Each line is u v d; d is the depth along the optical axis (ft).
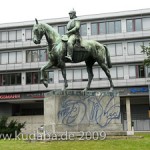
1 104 170.71
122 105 162.81
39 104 176.24
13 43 164.86
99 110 53.93
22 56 164.35
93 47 54.80
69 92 53.47
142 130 154.92
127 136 51.37
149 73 150.51
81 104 53.57
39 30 51.52
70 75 156.66
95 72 154.61
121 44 154.71
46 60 161.68
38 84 159.94
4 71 164.66
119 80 151.64
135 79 150.71
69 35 52.75
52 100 52.95
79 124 52.80
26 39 165.17
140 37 152.25
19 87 161.68
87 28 158.51
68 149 41.09
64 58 51.67
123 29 155.12
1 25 166.40
